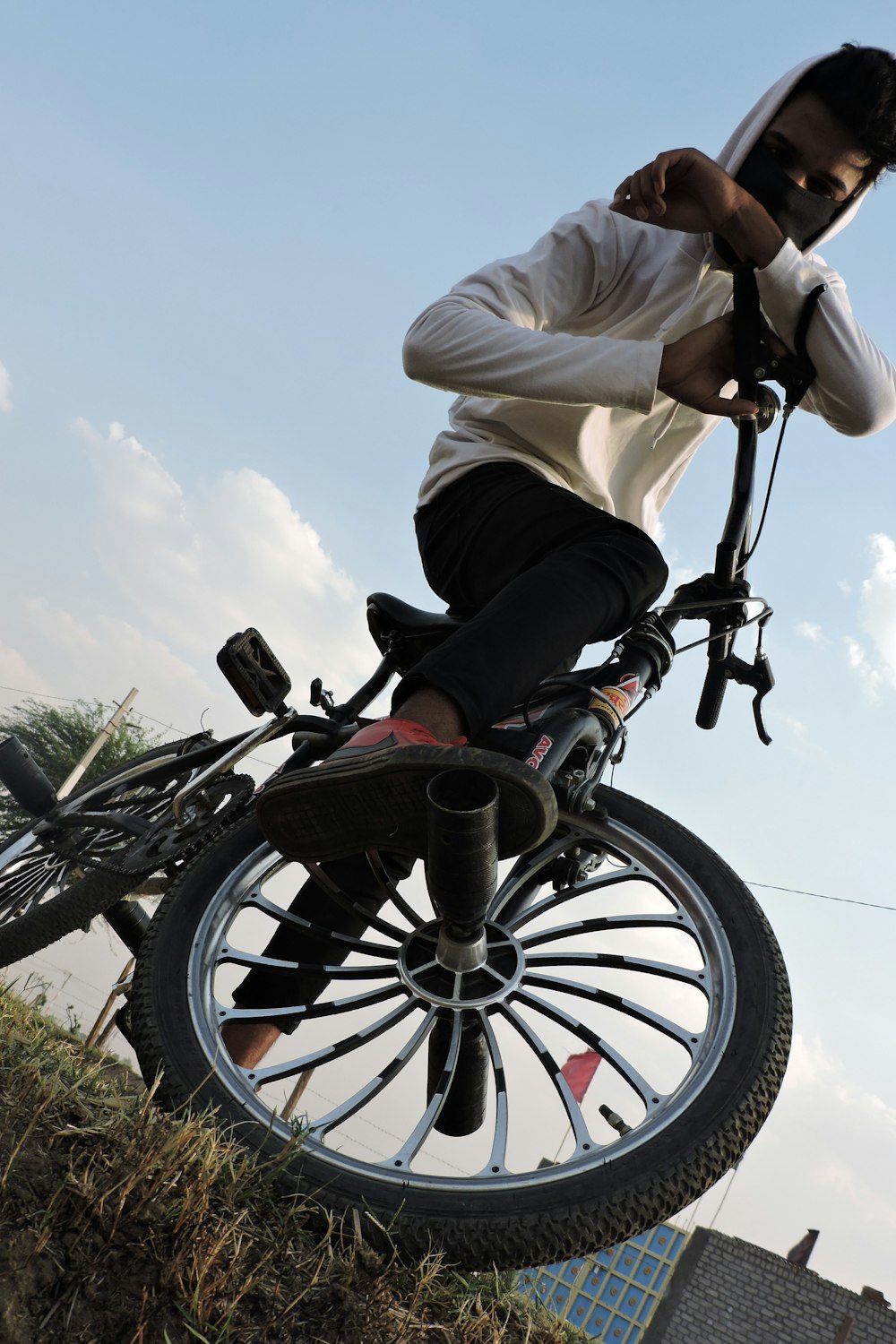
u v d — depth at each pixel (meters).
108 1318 0.92
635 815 1.69
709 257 1.77
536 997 1.50
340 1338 1.02
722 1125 1.30
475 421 1.88
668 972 1.51
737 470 1.75
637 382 1.54
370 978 1.56
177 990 1.48
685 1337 13.46
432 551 1.90
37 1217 0.96
